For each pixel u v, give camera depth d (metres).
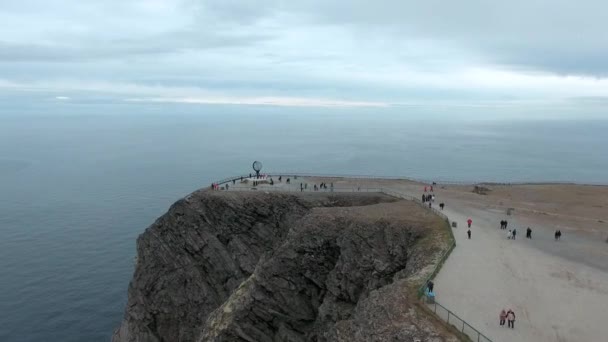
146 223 146.12
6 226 143.75
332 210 57.53
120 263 112.75
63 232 137.38
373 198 70.50
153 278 67.75
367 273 47.59
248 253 64.94
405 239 49.34
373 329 33.12
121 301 93.25
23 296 94.44
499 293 36.88
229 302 54.47
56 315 87.38
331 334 37.91
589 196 78.88
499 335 30.72
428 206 61.19
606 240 52.09
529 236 52.34
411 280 38.56
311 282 52.62
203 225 66.44
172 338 65.50
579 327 32.25
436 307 33.84
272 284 52.34
